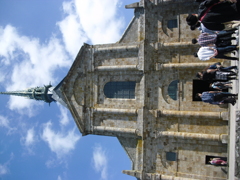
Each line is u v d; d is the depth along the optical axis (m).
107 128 30.70
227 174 25.03
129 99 30.50
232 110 21.91
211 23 13.96
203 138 26.50
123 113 29.97
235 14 13.04
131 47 29.91
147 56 29.36
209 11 13.71
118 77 31.23
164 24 29.61
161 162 28.73
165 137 28.48
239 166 16.50
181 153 28.02
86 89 32.25
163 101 28.97
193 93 29.91
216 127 26.61
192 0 27.73
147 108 29.20
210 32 16.64
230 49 18.28
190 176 27.38
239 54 18.25
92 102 32.12
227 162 24.83
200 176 26.97
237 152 16.52
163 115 28.39
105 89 32.09
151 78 29.44
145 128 29.00
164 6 29.39
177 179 27.34
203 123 27.16
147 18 29.94
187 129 27.72
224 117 25.44
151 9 29.83
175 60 28.75
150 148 29.09
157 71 29.25
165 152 28.75
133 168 30.12
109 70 31.03
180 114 27.50
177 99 28.52
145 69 29.14
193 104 27.83
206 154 26.97
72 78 32.47
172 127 28.33
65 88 32.59
